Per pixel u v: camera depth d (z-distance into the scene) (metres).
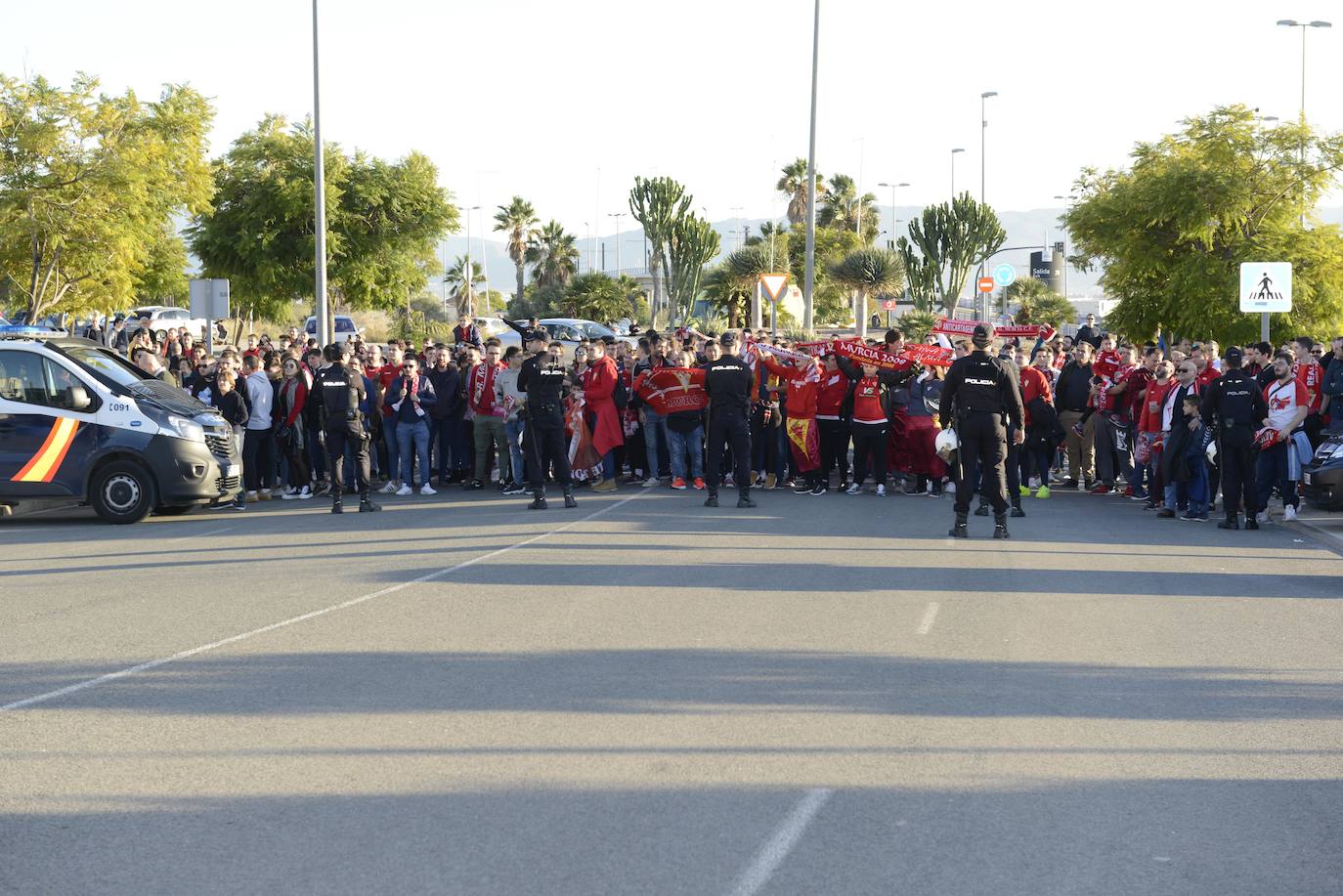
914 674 7.38
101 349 15.89
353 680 7.17
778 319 54.25
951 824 5.02
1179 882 4.50
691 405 17.38
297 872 4.54
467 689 6.98
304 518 14.87
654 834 4.88
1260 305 17.75
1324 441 15.31
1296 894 4.41
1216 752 5.99
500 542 12.49
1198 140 30.83
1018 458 15.35
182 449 14.74
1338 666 7.70
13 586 10.38
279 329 61.94
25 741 6.07
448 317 79.38
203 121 39.03
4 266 36.75
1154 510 15.63
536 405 15.19
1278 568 11.35
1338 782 5.60
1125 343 17.64
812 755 5.86
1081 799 5.33
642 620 8.78
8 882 4.45
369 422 15.50
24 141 33.38
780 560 11.41
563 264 79.62
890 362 16.69
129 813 5.11
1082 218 32.09
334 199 47.53
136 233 36.78
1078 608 9.38
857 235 71.06
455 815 5.08
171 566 11.35
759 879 4.47
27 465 14.50
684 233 39.53
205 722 6.36
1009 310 58.06
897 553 11.88
